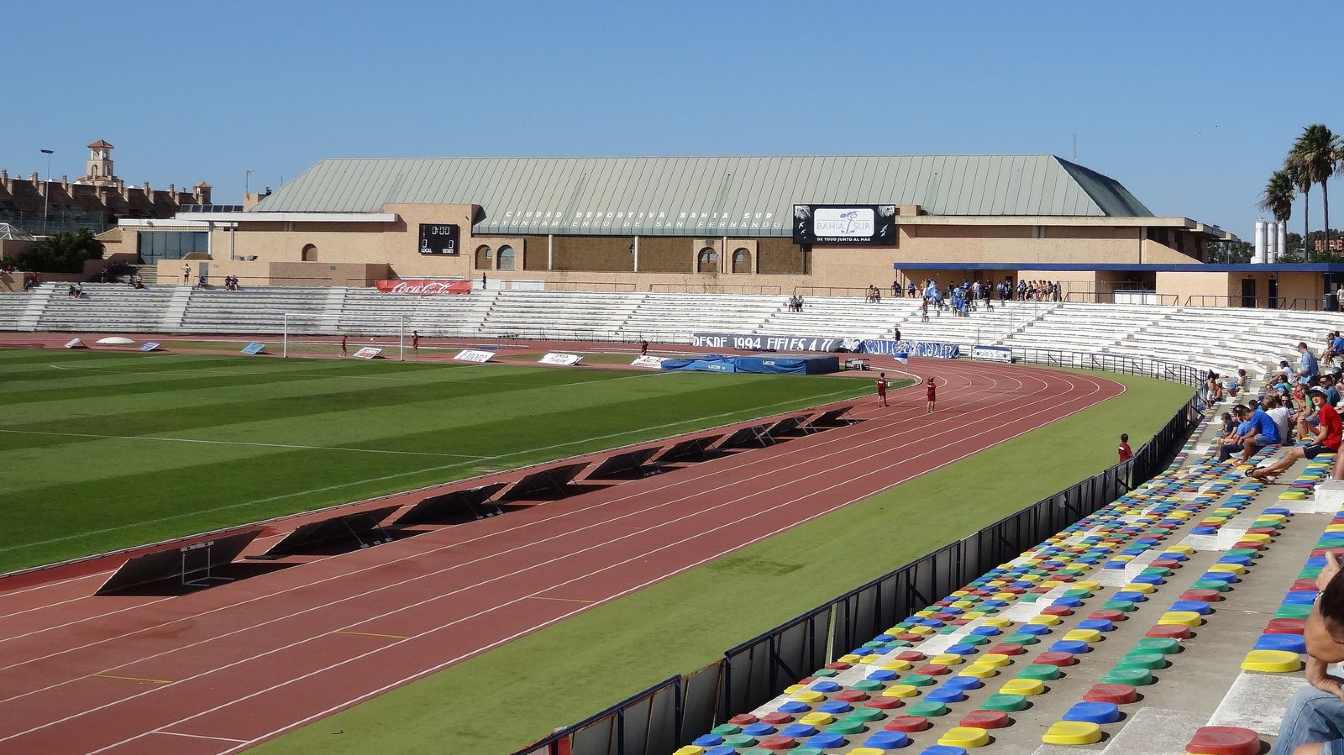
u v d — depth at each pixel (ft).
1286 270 336.29
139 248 484.74
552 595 102.27
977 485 151.64
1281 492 108.37
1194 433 184.34
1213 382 215.72
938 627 78.48
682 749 56.24
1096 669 63.36
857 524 129.70
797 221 418.10
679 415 221.87
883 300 401.08
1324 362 216.13
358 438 186.91
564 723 73.67
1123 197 465.06
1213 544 92.43
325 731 72.59
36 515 131.13
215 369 289.74
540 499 142.20
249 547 118.52
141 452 170.50
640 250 439.22
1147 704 53.83
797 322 400.26
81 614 96.73
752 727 59.31
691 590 103.91
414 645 89.04
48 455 167.02
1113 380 282.15
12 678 81.87
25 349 343.67
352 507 138.41
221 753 69.41
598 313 422.00
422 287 440.86
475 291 436.76
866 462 168.86
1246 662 50.55
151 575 104.27
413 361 324.80
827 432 199.62
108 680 81.51
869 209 412.36
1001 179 419.74
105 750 69.87
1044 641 71.26
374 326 430.61
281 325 428.97
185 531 125.80
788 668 71.41
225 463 163.43
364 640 90.17
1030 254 397.80
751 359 309.63
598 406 232.94
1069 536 104.27
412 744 70.44
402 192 472.03
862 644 79.00
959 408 233.14
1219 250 511.40
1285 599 63.00
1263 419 133.28
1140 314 342.23
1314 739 26.02
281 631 92.27
